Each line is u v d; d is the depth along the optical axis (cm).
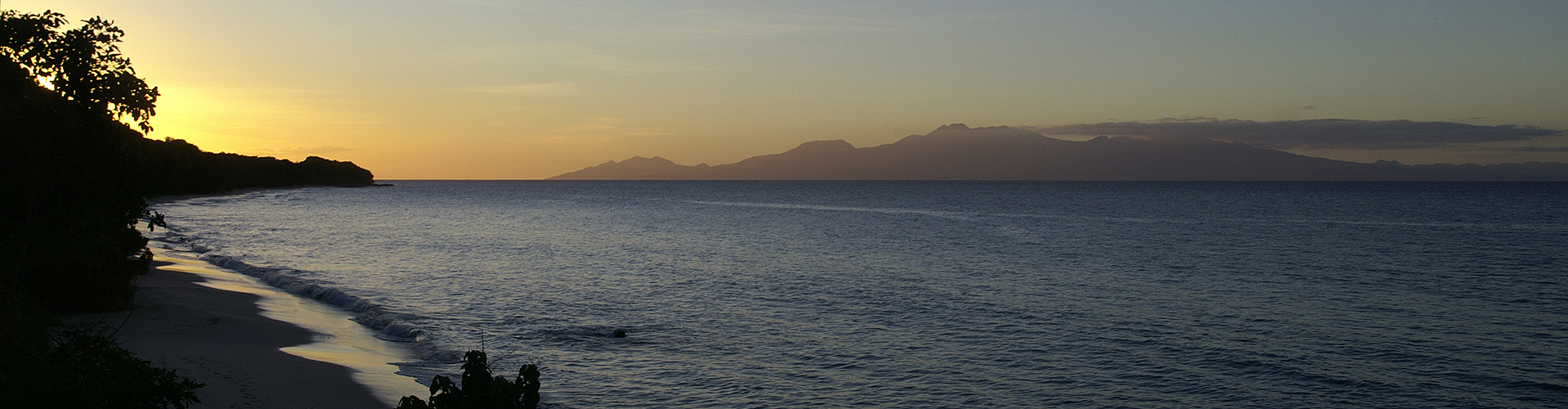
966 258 4553
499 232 6431
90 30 1030
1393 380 1841
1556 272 3934
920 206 12450
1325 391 1753
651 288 3172
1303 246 5388
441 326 2245
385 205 11906
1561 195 17112
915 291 3134
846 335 2247
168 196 12988
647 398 1606
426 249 4838
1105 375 1848
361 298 2748
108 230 1088
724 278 3512
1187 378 1839
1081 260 4453
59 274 1909
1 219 989
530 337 2150
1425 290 3294
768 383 1733
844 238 6012
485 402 826
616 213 9925
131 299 2159
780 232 6631
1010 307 2769
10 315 994
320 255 4388
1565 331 2406
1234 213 9906
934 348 2102
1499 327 2467
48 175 1014
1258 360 2005
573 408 1527
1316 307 2842
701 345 2092
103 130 1057
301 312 2388
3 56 1006
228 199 13450
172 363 1532
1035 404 1623
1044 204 12938
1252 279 3644
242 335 1952
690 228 7125
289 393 1423
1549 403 1683
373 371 1666
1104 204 13088
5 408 848
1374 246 5384
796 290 3159
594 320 2430
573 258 4362
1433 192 19725
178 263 3559
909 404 1598
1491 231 6812
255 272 3384
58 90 1018
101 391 909
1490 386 1805
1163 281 3550
